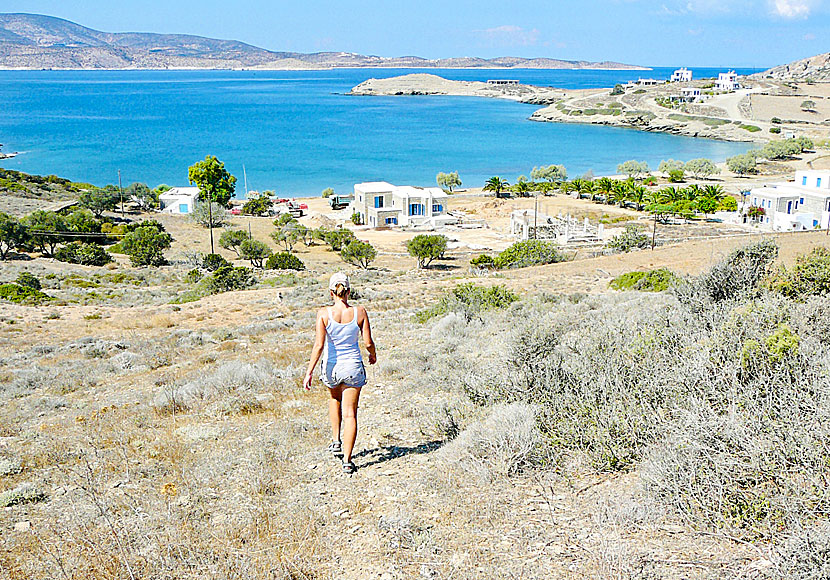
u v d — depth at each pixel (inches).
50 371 603.8
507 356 323.0
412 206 3398.1
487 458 237.1
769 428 184.7
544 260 2026.3
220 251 2591.0
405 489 227.5
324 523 203.6
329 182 5167.3
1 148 6875.0
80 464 282.0
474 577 165.3
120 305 1336.1
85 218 2733.8
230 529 200.2
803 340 261.6
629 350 284.0
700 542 168.7
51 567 185.5
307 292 1305.4
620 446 226.1
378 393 382.3
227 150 6924.2
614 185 4074.8
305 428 312.0
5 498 244.8
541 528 187.8
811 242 1606.8
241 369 452.4
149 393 453.1
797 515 159.9
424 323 741.9
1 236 2202.3
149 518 214.8
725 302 391.5
